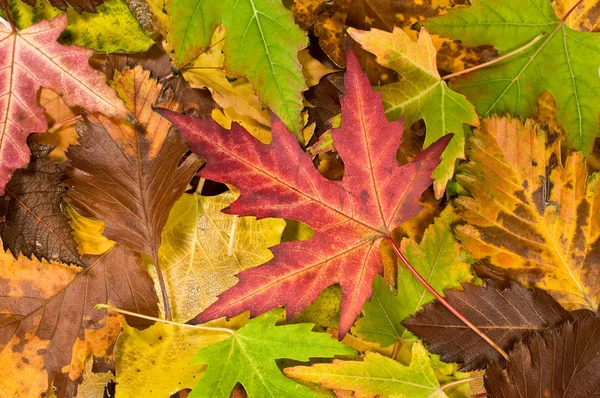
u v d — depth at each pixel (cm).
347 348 60
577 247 61
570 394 59
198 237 62
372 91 58
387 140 59
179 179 60
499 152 61
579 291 61
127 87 60
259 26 59
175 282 62
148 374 61
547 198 61
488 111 63
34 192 60
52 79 59
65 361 61
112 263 61
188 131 57
